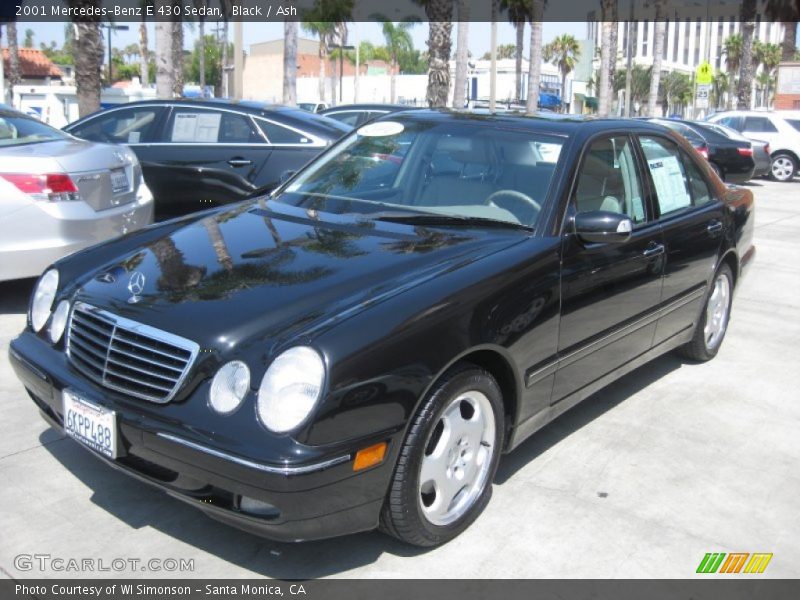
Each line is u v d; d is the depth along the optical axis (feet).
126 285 10.53
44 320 11.28
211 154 25.07
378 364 8.96
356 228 12.14
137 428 9.18
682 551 10.57
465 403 10.44
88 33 42.01
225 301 9.79
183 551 10.04
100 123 25.91
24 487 11.33
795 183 66.74
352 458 8.74
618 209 13.60
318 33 174.19
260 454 8.46
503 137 13.53
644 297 13.92
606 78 100.48
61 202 18.29
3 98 46.29
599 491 12.04
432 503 10.18
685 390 16.48
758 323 21.91
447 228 12.16
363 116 37.11
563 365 11.96
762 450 13.79
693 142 57.77
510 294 10.65
